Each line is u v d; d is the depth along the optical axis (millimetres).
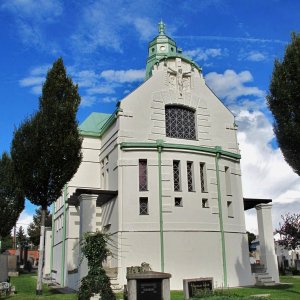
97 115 35688
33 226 67438
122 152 27125
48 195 21484
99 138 32438
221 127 30375
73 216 31328
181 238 26219
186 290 18047
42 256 21234
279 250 64188
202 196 27578
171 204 26609
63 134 21531
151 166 27016
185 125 29281
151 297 16156
